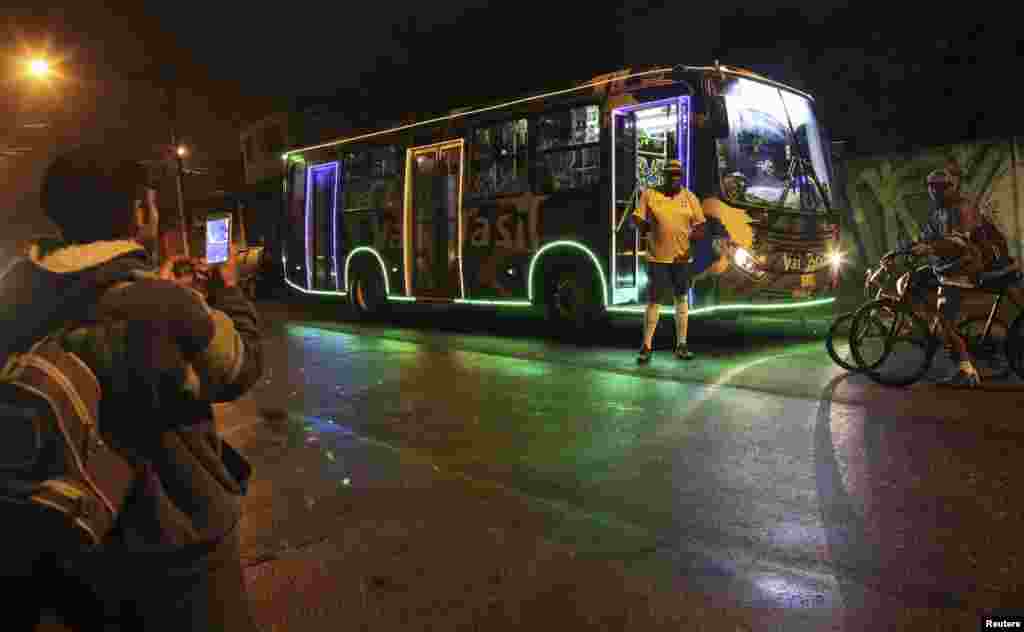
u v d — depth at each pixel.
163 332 1.53
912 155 12.20
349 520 3.78
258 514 3.89
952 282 5.80
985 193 11.47
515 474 4.40
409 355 8.60
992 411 5.21
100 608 1.60
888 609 2.79
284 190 14.44
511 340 9.55
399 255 11.67
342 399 6.46
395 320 12.48
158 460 1.55
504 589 3.05
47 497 1.36
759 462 4.45
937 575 3.02
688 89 8.01
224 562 1.64
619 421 5.43
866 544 3.32
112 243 1.64
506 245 9.97
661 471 4.37
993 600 2.82
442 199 10.89
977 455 4.33
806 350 8.09
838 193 9.44
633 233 8.94
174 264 1.86
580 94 9.01
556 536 3.53
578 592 3.01
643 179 9.35
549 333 10.12
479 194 10.30
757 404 5.73
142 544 1.53
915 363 6.90
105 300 1.51
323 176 13.34
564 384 6.71
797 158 8.73
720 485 4.11
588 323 9.11
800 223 8.48
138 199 1.71
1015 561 3.10
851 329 6.35
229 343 1.64
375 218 12.10
